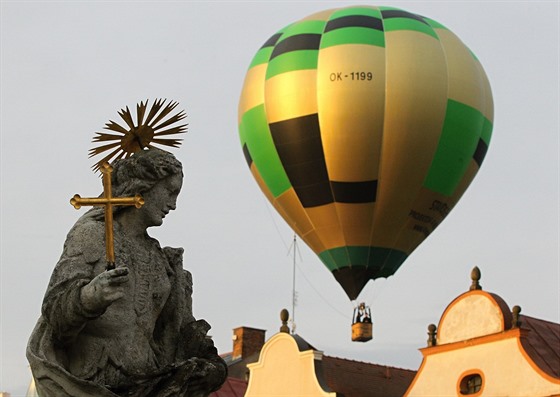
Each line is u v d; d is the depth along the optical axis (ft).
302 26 213.87
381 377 205.98
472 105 207.00
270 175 208.74
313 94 201.05
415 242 209.15
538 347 164.35
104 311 30.50
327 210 204.23
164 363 32.83
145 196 33.30
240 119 216.13
